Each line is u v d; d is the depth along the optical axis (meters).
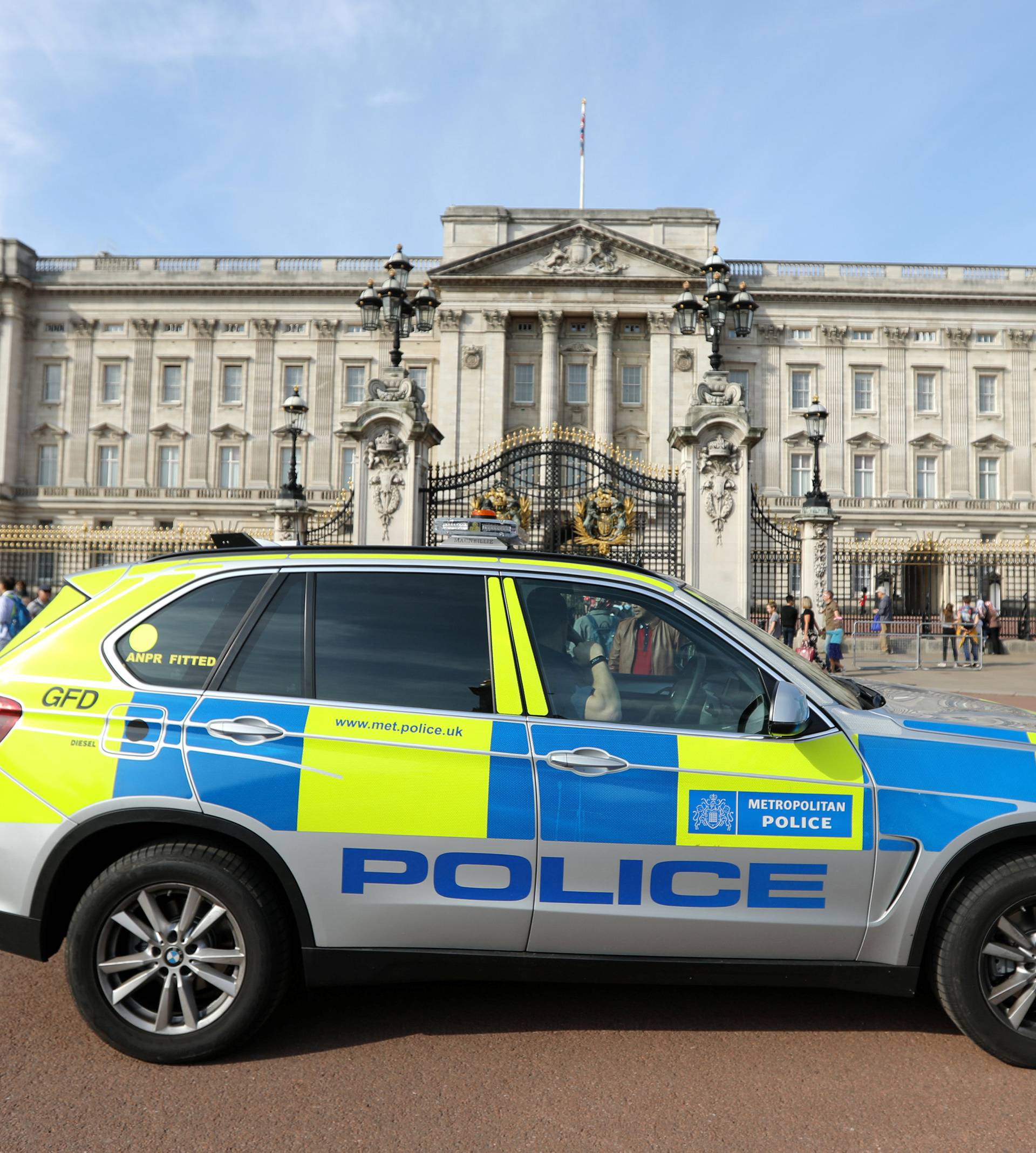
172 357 54.53
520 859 3.19
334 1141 2.72
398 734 3.26
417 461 15.39
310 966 3.19
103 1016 3.18
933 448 52.94
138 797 3.19
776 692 3.24
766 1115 2.88
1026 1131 2.81
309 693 3.36
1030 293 52.81
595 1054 3.28
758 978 3.23
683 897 3.21
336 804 3.19
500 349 50.97
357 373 54.25
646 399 51.75
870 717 3.46
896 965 3.23
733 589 14.93
